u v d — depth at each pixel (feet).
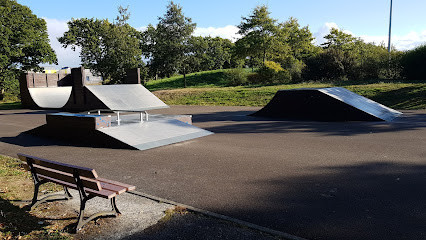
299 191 16.22
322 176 18.71
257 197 15.53
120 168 21.88
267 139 31.27
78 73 74.33
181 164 22.49
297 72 101.96
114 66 126.31
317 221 12.58
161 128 33.76
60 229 12.33
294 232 11.69
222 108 69.26
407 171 19.02
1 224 12.55
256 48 126.62
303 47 159.94
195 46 120.26
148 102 75.61
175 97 94.84
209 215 13.26
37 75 106.73
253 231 11.73
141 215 13.57
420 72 75.87
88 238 11.53
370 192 15.72
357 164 21.06
